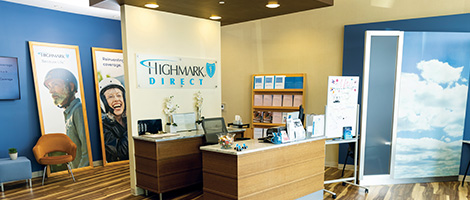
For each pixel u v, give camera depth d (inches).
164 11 199.3
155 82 197.8
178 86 210.5
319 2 178.4
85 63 264.2
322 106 257.0
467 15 205.8
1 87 219.8
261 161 153.3
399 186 208.2
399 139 209.9
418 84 207.3
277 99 275.6
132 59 186.4
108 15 268.5
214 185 154.9
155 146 178.1
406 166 212.7
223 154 148.5
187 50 214.5
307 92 263.4
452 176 217.5
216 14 208.5
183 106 214.4
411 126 209.5
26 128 234.1
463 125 212.2
